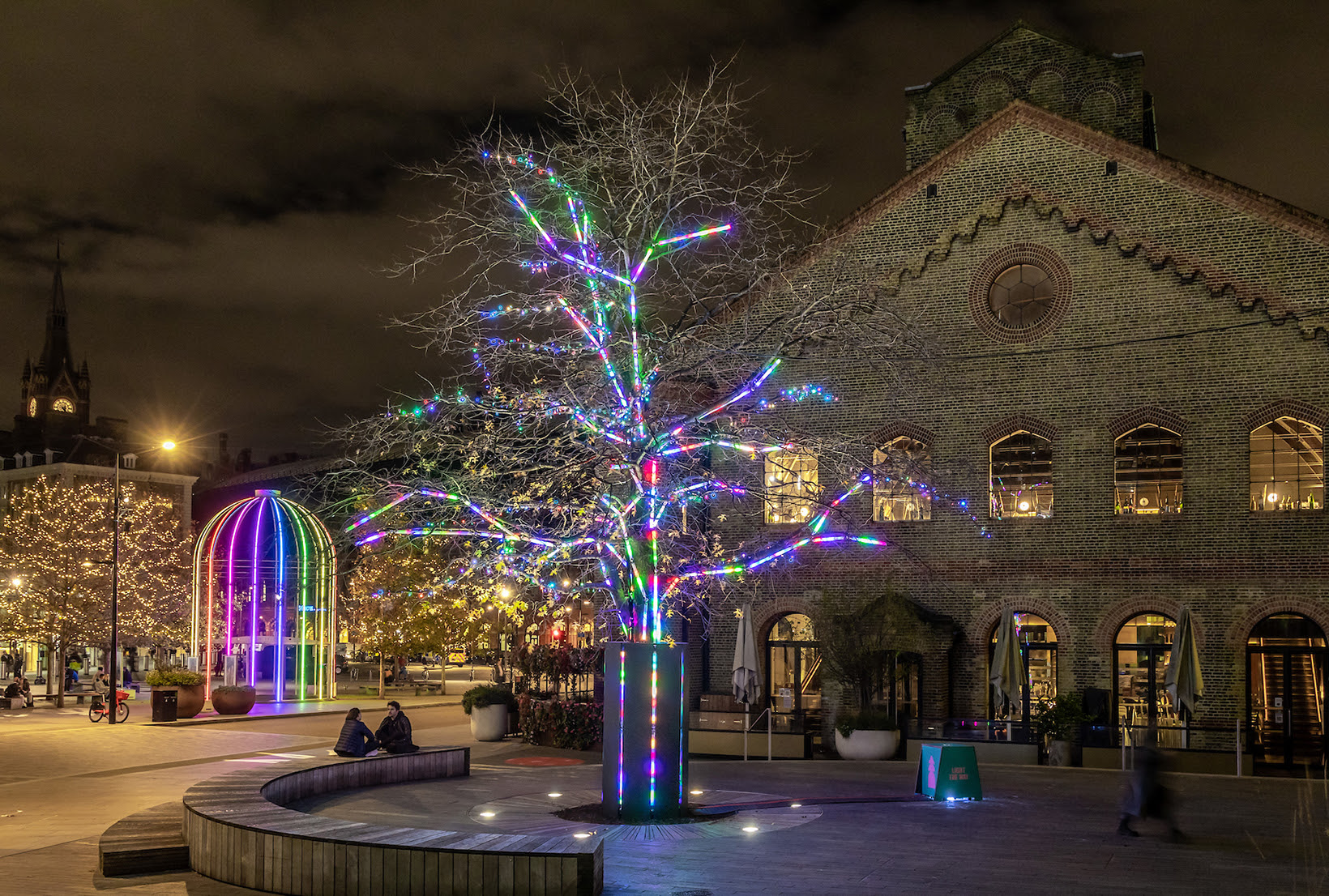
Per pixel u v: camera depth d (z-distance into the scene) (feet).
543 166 56.59
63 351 431.84
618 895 38.81
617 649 55.16
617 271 56.95
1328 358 85.87
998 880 41.45
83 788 73.77
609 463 57.36
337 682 218.38
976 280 96.94
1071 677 90.63
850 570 98.27
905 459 94.12
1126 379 91.66
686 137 56.29
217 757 91.15
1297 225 87.71
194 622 142.00
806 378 100.07
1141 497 90.74
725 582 96.68
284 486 296.30
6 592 167.12
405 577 156.15
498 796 63.57
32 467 290.56
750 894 38.93
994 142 97.81
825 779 73.92
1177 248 91.15
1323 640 84.64
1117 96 101.35
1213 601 87.25
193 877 43.93
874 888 39.99
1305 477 86.28
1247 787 71.97
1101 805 61.77
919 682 93.81
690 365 57.98
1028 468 94.53
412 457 64.18
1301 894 39.27
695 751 91.50
